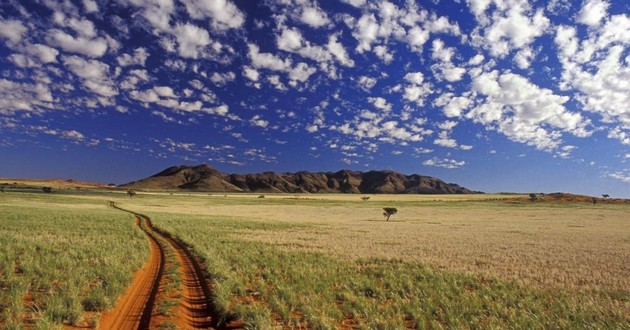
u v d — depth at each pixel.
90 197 123.31
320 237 31.73
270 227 41.22
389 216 72.50
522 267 18.95
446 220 65.38
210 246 22.55
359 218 68.44
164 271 14.77
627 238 35.16
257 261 18.48
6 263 13.77
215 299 10.77
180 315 9.55
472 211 95.62
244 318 9.48
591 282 16.00
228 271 14.94
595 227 50.44
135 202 107.56
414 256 21.73
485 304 12.07
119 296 10.66
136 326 8.68
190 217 52.25
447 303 11.74
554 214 84.81
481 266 19.31
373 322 9.61
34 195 102.44
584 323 10.42
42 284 11.61
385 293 13.32
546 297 13.14
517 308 11.85
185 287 12.95
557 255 23.36
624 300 13.17
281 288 12.40
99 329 8.36
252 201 139.00
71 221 35.22
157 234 30.55
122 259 16.48
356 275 15.98
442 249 25.47
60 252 17.72
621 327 10.10
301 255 20.67
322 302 11.30
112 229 30.27
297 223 49.53
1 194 95.88
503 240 32.16
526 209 104.19
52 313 8.67
